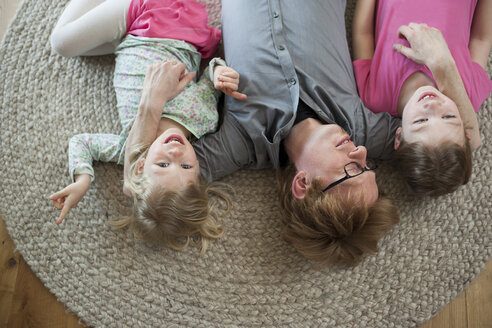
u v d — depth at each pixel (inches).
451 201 47.6
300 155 41.1
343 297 45.3
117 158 45.0
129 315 44.3
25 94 48.2
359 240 39.0
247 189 48.0
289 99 41.8
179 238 45.3
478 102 45.3
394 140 44.9
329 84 42.6
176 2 44.7
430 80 43.3
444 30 44.5
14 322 44.6
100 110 48.6
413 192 45.1
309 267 45.7
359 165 38.9
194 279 45.2
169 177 38.4
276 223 47.2
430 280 45.9
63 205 41.8
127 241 45.6
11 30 49.0
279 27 42.4
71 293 44.6
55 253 45.3
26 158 47.0
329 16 44.3
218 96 46.2
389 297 45.5
